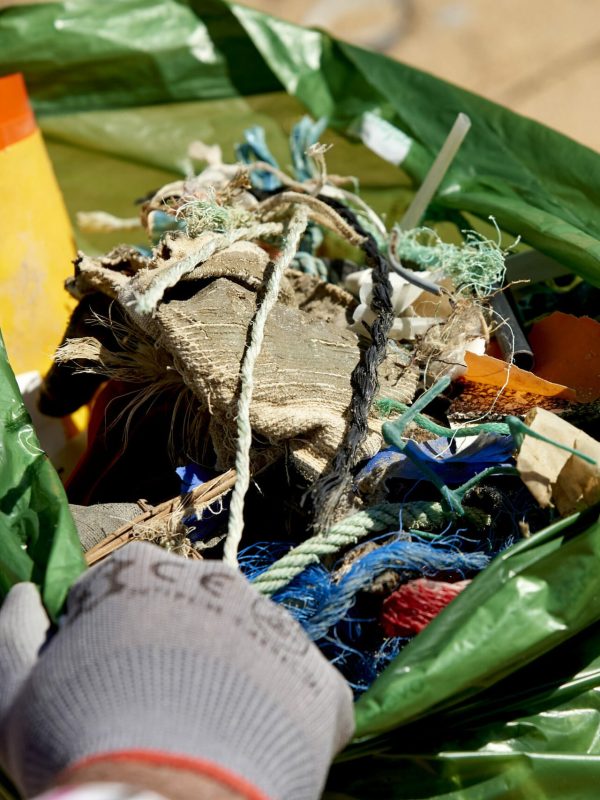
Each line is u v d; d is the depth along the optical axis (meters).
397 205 1.37
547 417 0.75
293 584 0.74
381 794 0.72
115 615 0.55
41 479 0.76
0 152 1.10
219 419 0.79
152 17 1.47
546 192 1.23
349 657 0.75
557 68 2.71
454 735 0.73
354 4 2.88
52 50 1.44
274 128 1.49
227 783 0.47
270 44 1.46
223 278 0.83
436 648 0.66
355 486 0.79
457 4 2.89
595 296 1.15
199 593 0.57
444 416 0.89
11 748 0.55
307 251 1.09
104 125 1.48
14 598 0.66
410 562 0.73
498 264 0.96
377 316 0.89
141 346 0.86
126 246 0.93
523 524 0.75
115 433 0.94
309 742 0.54
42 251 1.16
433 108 1.36
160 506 0.79
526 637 0.67
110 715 0.50
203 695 0.51
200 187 1.00
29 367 1.13
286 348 0.81
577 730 0.73
